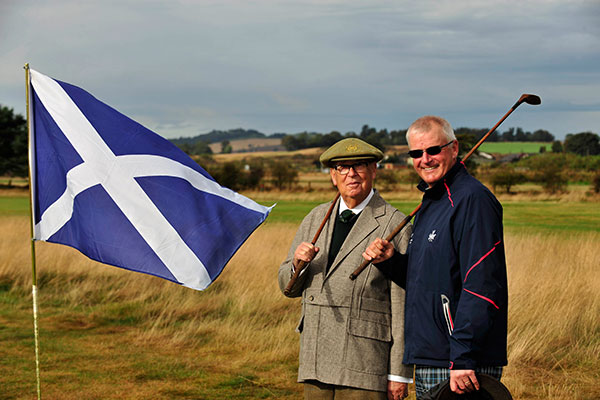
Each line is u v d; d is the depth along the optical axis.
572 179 59.34
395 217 3.20
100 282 9.56
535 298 7.34
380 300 3.09
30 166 3.44
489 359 2.56
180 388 5.26
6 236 13.26
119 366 5.86
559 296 7.47
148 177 3.49
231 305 8.07
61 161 3.46
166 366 5.86
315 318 3.15
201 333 6.95
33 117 3.47
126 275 9.80
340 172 3.19
